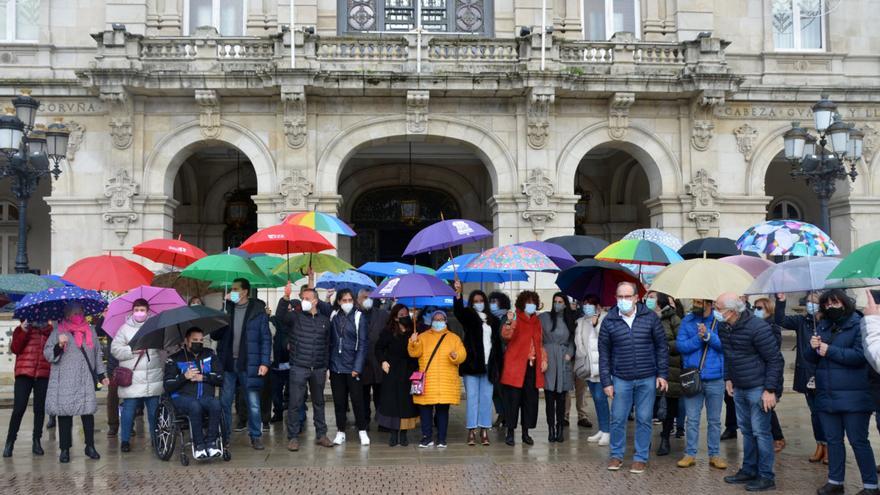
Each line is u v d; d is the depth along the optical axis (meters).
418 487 9.27
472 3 23.44
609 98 21.70
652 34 23.00
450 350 11.52
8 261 26.92
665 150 22.03
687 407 10.36
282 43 20.61
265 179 21.19
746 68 23.23
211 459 10.79
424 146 25.38
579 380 13.52
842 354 8.67
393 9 23.36
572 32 23.00
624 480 9.62
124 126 20.84
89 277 11.88
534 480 9.62
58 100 21.17
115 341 11.30
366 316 12.97
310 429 13.33
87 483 9.58
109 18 21.81
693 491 9.12
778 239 12.41
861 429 8.67
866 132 22.80
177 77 20.44
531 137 21.45
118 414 12.84
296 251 12.73
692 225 21.91
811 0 23.98
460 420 14.39
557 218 21.59
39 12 22.09
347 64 21.06
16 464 10.69
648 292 11.73
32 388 11.88
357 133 21.39
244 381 11.55
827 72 23.34
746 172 22.38
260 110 21.28
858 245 22.73
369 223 28.02
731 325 9.48
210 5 22.77
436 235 11.84
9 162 16.08
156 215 20.94
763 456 9.22
